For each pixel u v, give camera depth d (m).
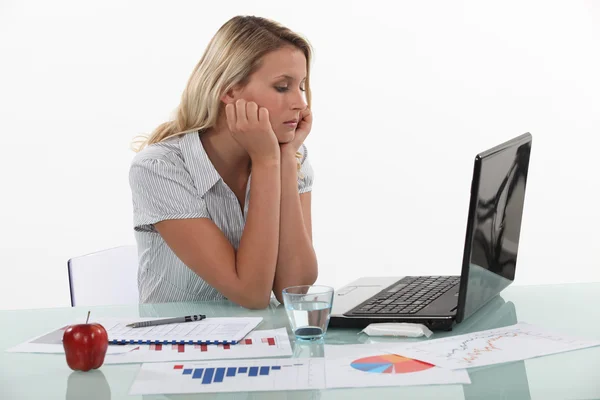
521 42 4.05
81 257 1.93
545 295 1.60
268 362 1.13
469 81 4.07
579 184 4.14
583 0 4.02
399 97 4.08
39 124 3.98
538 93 4.07
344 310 1.40
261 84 1.77
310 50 1.84
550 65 4.06
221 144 1.86
